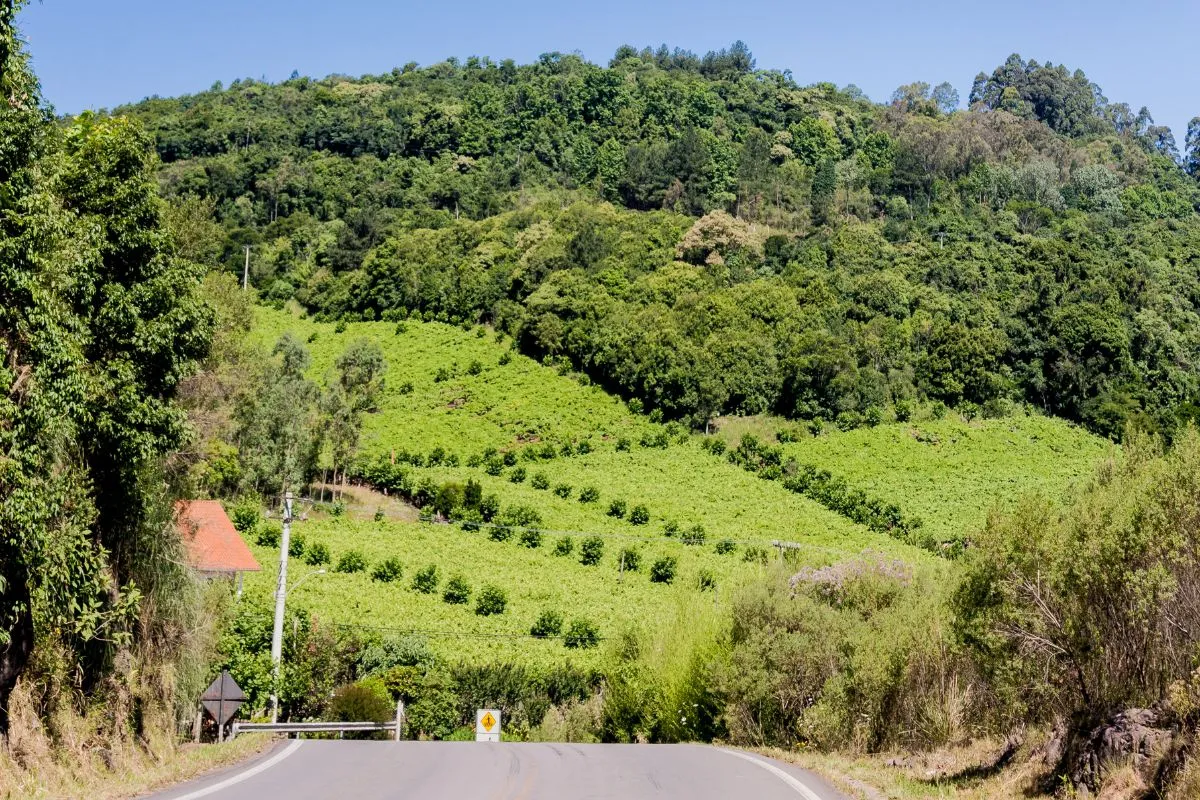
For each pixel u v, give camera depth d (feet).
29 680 45.34
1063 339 330.75
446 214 474.08
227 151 537.65
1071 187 530.68
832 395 320.70
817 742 68.44
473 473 275.39
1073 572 42.68
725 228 410.72
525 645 161.27
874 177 518.78
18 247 42.39
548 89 605.31
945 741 57.41
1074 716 41.70
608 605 183.83
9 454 42.73
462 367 361.10
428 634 159.63
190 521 83.61
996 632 45.01
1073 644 42.80
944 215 447.83
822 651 75.77
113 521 56.54
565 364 355.36
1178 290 376.07
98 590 49.57
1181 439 43.55
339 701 112.78
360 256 434.71
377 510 236.43
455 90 645.10
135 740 52.95
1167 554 39.99
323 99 606.96
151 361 55.36
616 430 314.35
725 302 347.97
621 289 378.94
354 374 253.44
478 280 404.36
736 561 211.00
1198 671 34.76
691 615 101.19
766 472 283.18
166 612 61.05
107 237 53.88
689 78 653.30
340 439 243.81
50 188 51.16
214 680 73.72
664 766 49.52
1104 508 43.47
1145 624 40.55
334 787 38.70
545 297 375.45
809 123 575.79
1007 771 43.78
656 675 104.37
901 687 62.64
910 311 364.17
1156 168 617.21
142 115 593.01
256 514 204.44
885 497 264.93
